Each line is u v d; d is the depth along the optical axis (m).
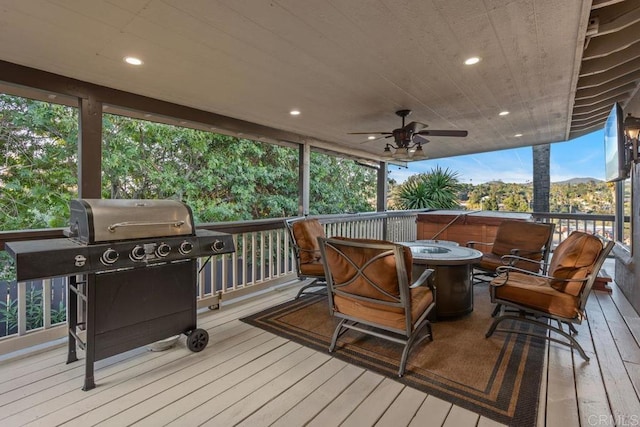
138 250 2.13
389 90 3.22
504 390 1.98
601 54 2.67
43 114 5.06
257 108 3.79
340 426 1.69
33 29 1.99
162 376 2.16
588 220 6.09
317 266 3.63
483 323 3.06
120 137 6.13
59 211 5.18
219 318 3.21
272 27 2.03
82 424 1.70
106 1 1.72
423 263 3.03
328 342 2.67
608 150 3.81
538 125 4.85
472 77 2.91
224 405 1.86
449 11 1.88
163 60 2.47
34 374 2.18
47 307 2.60
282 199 8.52
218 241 2.59
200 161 7.28
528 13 1.91
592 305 3.57
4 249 2.30
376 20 1.96
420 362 2.33
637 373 2.17
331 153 6.16
